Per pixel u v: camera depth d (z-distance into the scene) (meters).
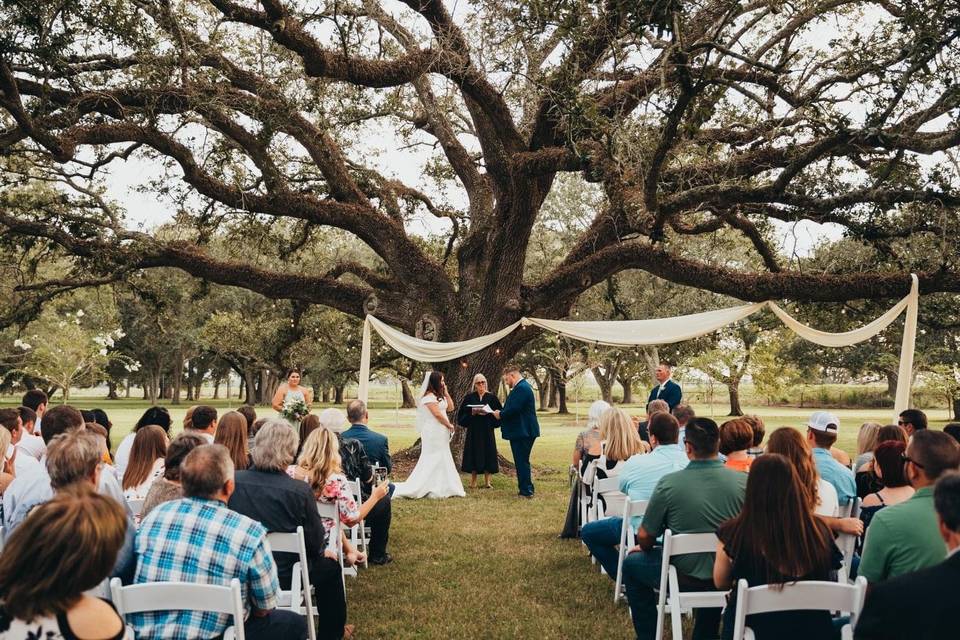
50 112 12.63
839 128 10.29
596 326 14.04
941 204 11.77
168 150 13.95
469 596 6.66
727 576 3.92
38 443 6.93
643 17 8.73
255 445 4.90
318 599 5.38
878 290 13.40
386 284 18.34
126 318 52.25
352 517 5.91
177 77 13.37
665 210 11.20
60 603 2.20
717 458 4.89
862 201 11.97
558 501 11.86
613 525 6.41
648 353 35.69
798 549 3.58
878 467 5.19
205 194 14.80
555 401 76.62
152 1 11.72
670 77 9.59
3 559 2.20
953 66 9.56
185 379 76.06
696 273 14.41
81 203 15.91
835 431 5.73
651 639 5.26
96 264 16.11
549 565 7.75
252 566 3.60
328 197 18.80
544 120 14.66
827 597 3.53
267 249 20.61
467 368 16.05
